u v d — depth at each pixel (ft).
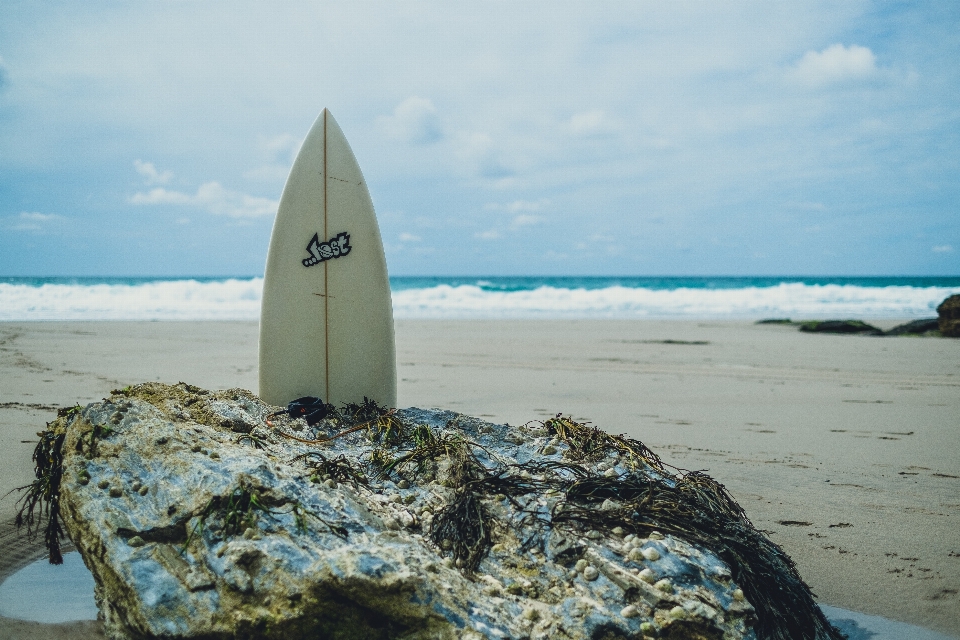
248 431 12.26
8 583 12.26
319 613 8.24
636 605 9.05
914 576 13.02
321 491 10.14
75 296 75.36
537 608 9.09
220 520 9.22
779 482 18.11
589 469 12.33
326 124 15.25
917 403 28.66
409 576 8.19
